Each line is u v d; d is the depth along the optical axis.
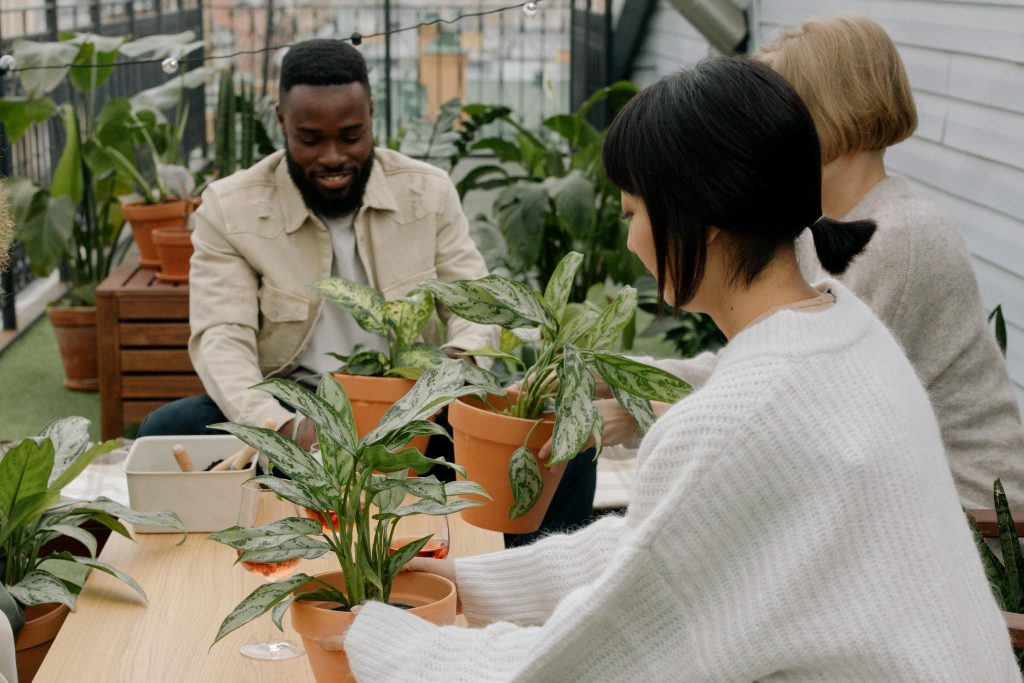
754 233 1.33
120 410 4.47
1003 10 3.43
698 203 1.31
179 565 2.05
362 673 1.50
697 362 2.42
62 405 5.16
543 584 1.70
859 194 2.28
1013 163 3.40
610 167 1.40
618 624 1.33
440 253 3.18
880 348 1.35
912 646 1.24
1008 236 3.45
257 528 1.57
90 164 5.25
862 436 1.26
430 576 1.69
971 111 3.68
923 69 4.05
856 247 1.54
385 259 3.08
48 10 6.56
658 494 1.31
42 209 5.08
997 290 3.54
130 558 2.08
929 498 1.27
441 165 6.32
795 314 1.32
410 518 2.08
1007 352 3.48
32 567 2.04
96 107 7.21
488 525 1.96
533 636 1.45
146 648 1.75
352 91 2.89
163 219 4.71
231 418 2.81
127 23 8.15
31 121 5.25
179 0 9.87
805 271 2.33
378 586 1.61
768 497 1.26
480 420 1.89
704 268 1.35
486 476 1.92
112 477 2.73
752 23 6.07
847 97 2.19
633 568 1.29
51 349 6.06
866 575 1.24
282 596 1.54
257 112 6.20
